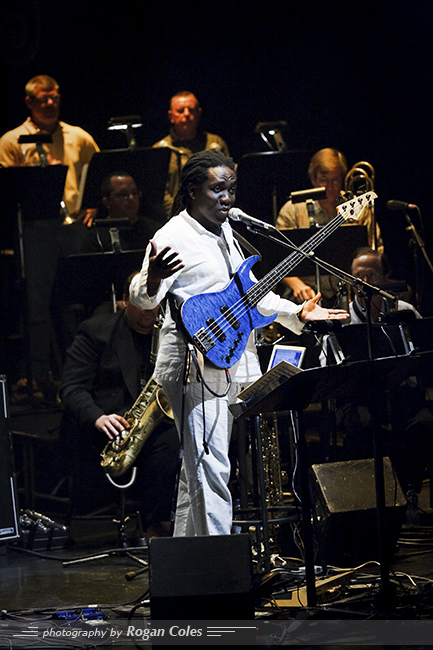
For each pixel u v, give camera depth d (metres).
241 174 15.73
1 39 18.72
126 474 10.08
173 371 7.20
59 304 14.87
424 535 9.80
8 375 15.66
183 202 7.47
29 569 9.24
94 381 10.37
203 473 7.09
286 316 7.66
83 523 11.37
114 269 12.55
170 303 7.17
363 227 12.08
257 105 19.78
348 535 8.24
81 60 19.45
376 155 19.33
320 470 8.47
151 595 5.73
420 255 14.52
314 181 14.77
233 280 7.18
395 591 7.23
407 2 18.67
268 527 8.86
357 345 8.53
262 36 19.55
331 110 19.48
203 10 19.50
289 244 7.45
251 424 8.92
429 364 7.34
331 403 10.45
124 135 17.16
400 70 18.98
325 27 19.28
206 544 5.83
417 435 10.68
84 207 14.95
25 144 16.12
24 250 15.08
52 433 11.82
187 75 19.73
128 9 19.42
